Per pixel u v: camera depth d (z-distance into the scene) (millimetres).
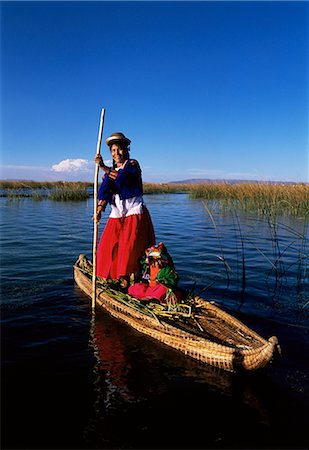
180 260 8109
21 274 6836
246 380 3539
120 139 5199
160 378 3545
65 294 5820
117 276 5449
